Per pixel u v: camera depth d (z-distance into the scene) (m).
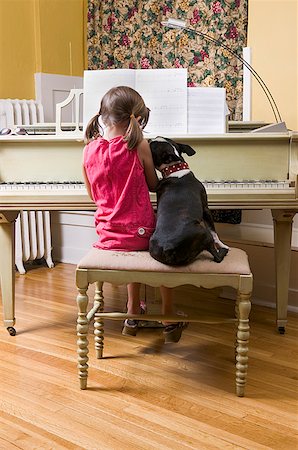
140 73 2.52
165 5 3.89
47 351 2.44
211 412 1.91
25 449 1.69
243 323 1.96
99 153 2.09
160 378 2.17
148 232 2.11
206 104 2.52
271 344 2.51
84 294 1.99
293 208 2.38
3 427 1.81
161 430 1.79
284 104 3.12
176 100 2.50
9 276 2.60
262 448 1.70
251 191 2.34
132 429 1.80
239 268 1.93
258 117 3.23
